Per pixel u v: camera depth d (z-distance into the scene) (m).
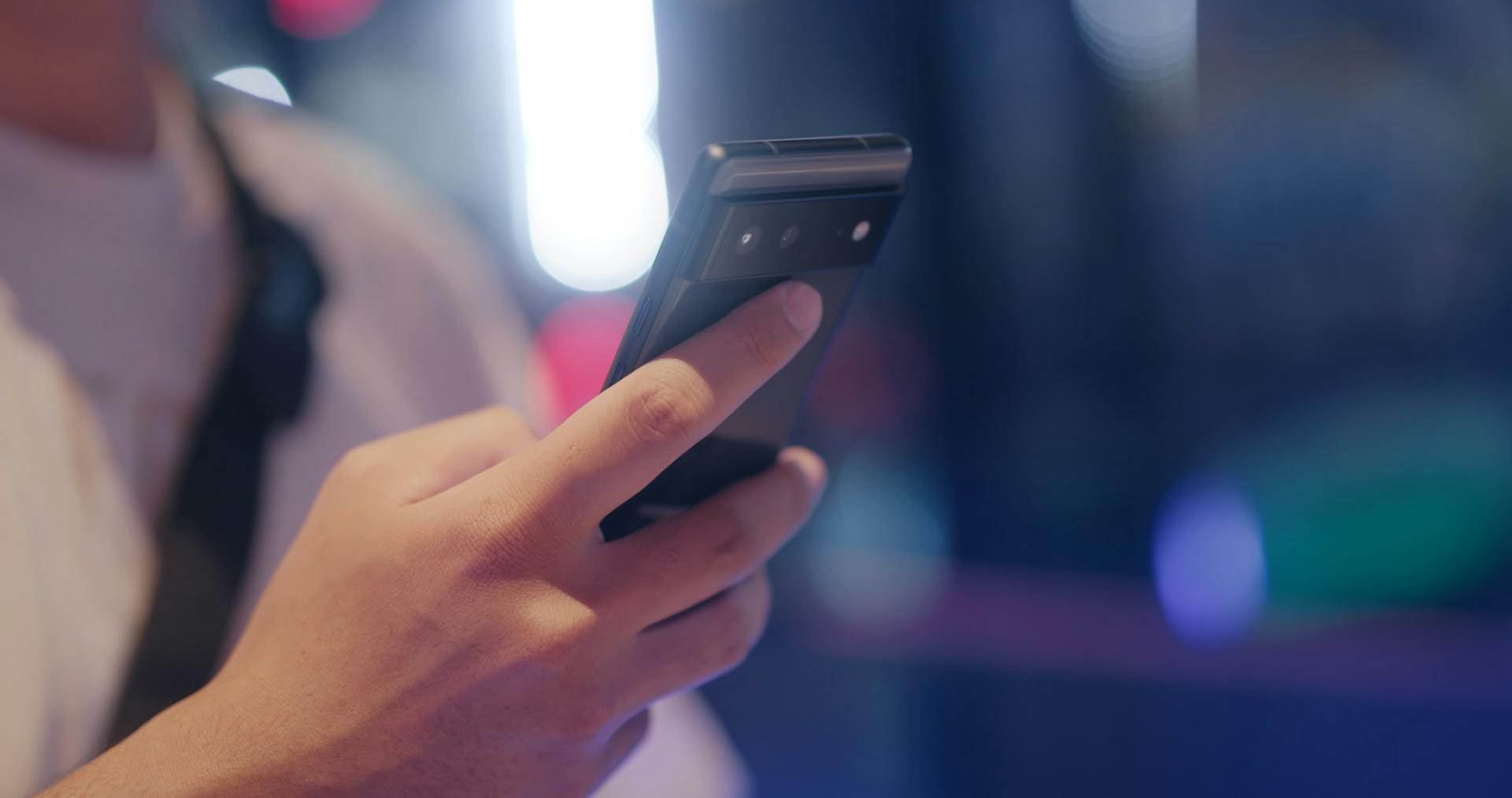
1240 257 4.89
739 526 0.56
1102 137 4.97
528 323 4.41
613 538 0.64
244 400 0.82
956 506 4.22
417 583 0.52
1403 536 3.13
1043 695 2.43
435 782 0.53
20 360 0.74
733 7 4.72
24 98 0.78
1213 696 2.39
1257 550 3.29
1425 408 4.04
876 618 2.84
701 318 0.57
